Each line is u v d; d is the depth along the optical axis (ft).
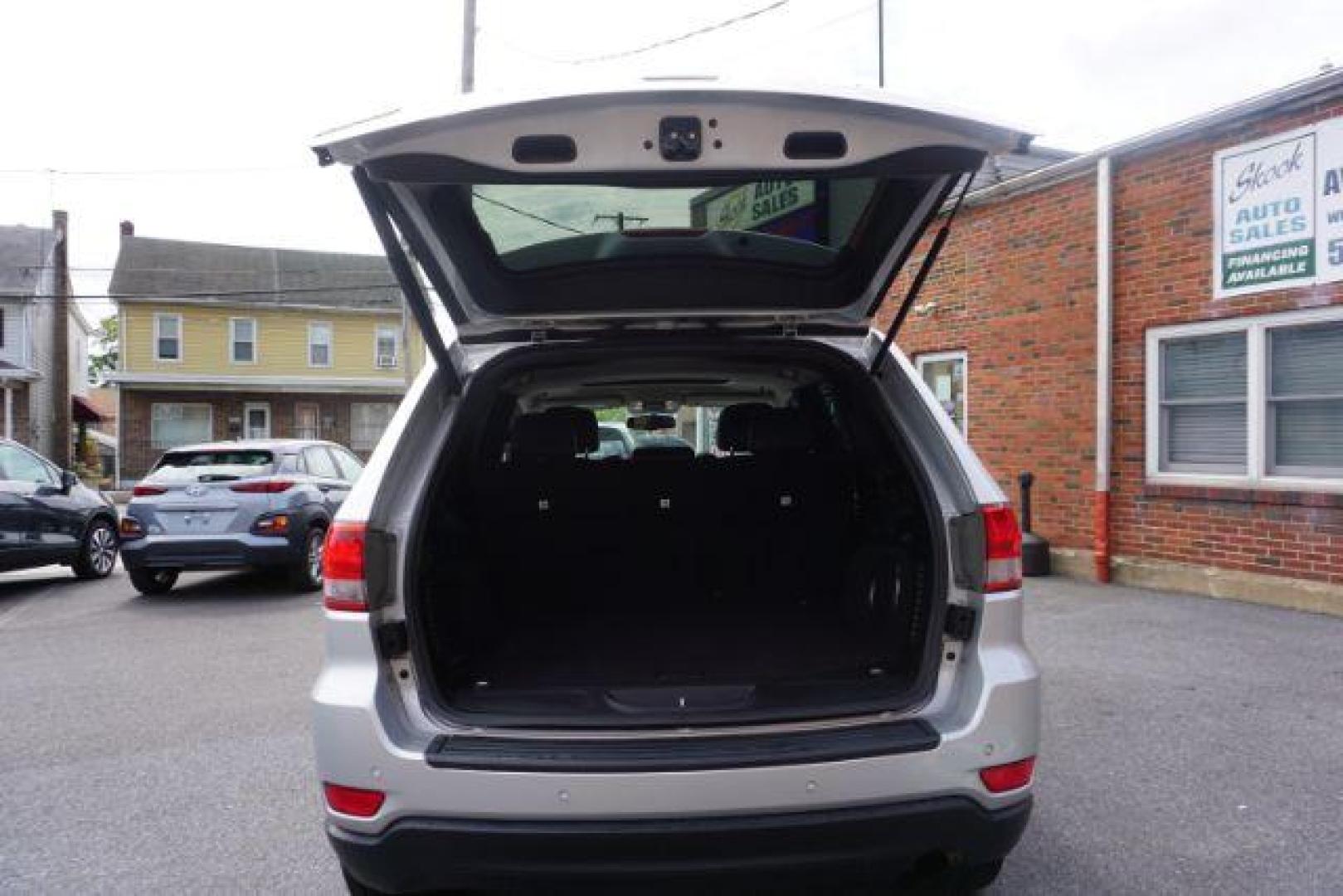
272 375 103.65
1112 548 28.07
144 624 26.76
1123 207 27.53
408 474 9.15
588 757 7.89
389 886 8.16
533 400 16.07
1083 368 28.84
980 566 8.79
